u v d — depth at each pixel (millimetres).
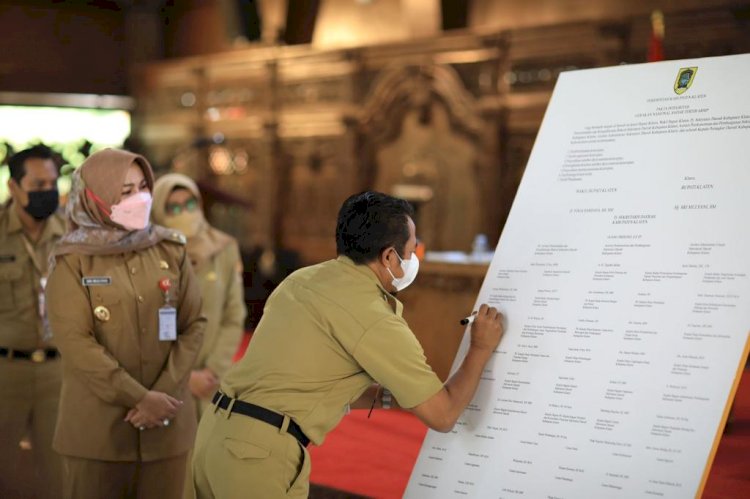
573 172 2508
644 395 2195
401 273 2434
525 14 10242
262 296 12141
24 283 3746
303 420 2346
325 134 11711
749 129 2281
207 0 13266
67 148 9188
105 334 2986
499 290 2508
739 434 5480
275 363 2359
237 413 2367
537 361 2375
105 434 2973
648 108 2457
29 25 13391
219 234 4234
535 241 2500
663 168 2369
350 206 2428
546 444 2295
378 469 4918
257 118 12297
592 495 2189
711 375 2125
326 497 4352
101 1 13766
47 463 3785
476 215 10289
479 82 10227
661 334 2221
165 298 3088
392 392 2340
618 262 2344
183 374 3100
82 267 2969
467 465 2402
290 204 12172
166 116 13445
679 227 2289
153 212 4113
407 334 2344
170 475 3123
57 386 3799
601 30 9266
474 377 2389
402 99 10930
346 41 11820
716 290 2184
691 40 8773
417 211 10789
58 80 13594
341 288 2373
